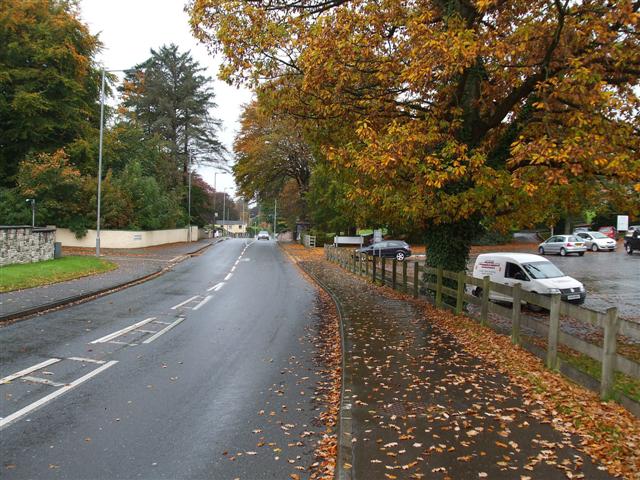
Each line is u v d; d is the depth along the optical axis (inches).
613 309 231.6
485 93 457.1
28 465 181.8
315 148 564.1
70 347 362.6
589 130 362.9
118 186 1601.9
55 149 1469.0
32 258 871.1
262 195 2129.7
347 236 2018.9
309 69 398.0
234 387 277.9
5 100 1369.3
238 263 1258.0
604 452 181.9
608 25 343.9
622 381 279.1
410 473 167.9
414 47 373.7
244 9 423.5
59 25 1406.3
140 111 2362.2
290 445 201.3
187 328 443.8
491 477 165.0
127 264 1079.0
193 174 2657.5
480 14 398.0
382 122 456.4
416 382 269.4
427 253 550.3
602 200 454.3
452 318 449.7
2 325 435.8
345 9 397.1
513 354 321.7
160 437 208.2
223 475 175.8
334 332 432.8
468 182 449.7
